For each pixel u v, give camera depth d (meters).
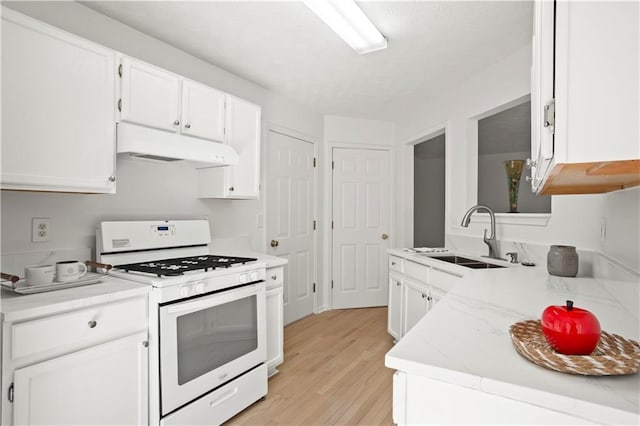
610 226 1.51
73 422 1.34
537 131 0.88
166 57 2.37
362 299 4.25
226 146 2.29
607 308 1.20
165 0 1.89
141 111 1.88
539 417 0.64
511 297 1.33
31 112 1.46
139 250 2.11
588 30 0.63
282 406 2.07
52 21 1.80
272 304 2.44
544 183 1.12
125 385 1.51
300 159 3.78
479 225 2.85
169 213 2.40
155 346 1.61
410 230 4.16
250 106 2.60
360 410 2.03
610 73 0.62
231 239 2.81
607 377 0.69
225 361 1.93
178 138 2.01
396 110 3.92
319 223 4.04
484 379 0.68
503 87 2.56
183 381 1.70
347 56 2.56
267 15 2.03
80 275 1.62
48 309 1.27
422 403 0.75
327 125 4.12
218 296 1.88
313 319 3.76
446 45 2.36
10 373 1.18
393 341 3.10
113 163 1.75
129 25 2.14
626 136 0.61
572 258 1.75
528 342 0.84
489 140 5.42
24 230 1.71
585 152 0.63
